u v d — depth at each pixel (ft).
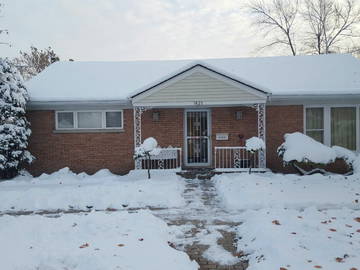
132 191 30.81
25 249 18.12
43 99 42.63
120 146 44.47
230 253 18.29
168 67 54.34
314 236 18.66
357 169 37.01
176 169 41.93
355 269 14.60
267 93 39.81
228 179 35.68
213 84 40.40
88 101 42.73
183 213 26.16
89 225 22.00
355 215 23.08
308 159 35.70
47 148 44.45
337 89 42.27
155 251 17.42
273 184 32.76
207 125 45.44
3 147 39.47
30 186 36.45
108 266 15.46
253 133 44.60
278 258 16.08
